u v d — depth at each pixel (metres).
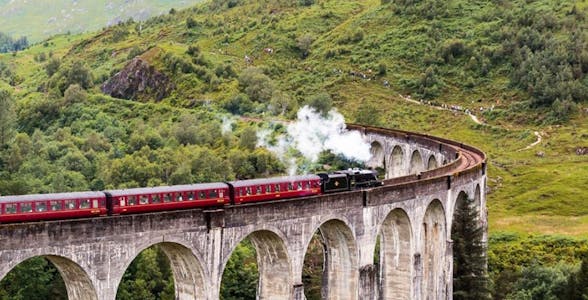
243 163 146.88
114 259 57.53
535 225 137.25
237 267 108.31
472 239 97.69
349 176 86.19
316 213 72.62
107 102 199.88
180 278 65.94
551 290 95.62
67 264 56.69
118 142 165.50
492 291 100.94
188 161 137.88
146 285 101.00
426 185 88.56
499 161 185.12
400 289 88.31
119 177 133.25
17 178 126.62
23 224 52.81
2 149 149.00
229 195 70.69
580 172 171.00
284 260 71.31
